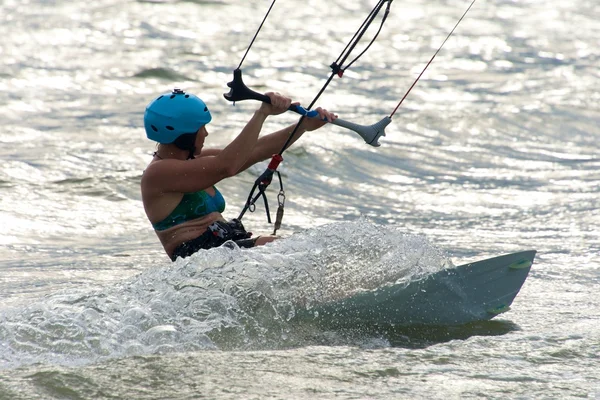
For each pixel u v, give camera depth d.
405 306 15.83
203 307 14.70
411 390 11.46
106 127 40.03
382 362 12.74
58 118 41.41
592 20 97.19
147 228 25.84
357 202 31.61
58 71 52.69
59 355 12.89
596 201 31.70
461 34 83.06
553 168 37.97
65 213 26.66
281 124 42.75
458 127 45.06
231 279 15.13
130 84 51.22
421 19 90.69
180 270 15.30
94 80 51.19
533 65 69.00
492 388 11.66
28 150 34.81
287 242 16.17
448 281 16.09
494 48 76.50
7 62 53.81
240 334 14.28
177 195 16.42
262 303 15.04
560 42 81.50
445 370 12.49
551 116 48.16
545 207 30.88
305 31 76.56
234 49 65.62
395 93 54.69
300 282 15.48
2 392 10.84
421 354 13.34
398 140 41.78
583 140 44.28
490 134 44.38
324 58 65.38
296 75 58.47
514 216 29.50
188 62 59.31
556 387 11.79
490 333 15.62
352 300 15.62
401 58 69.06
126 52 60.62
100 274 20.05
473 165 38.34
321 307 15.42
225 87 52.50
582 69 67.50
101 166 33.19
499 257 16.39
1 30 63.75
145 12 75.94
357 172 35.88
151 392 11.09
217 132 40.16
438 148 41.03
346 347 13.65
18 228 24.58
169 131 16.16
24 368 11.89
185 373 11.81
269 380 11.64
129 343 13.39
